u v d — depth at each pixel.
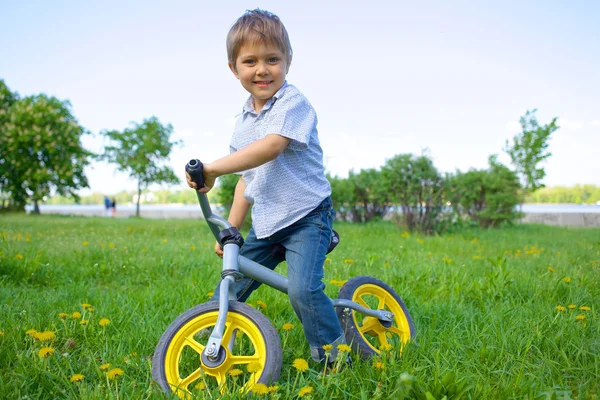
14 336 2.48
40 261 4.57
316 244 2.14
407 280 3.89
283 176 2.13
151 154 22.48
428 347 2.39
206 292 3.39
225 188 10.84
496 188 11.58
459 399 1.79
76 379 1.87
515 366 2.23
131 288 3.90
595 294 3.52
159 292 3.48
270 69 2.08
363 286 2.57
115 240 6.91
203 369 1.94
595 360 2.17
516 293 3.59
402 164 8.98
